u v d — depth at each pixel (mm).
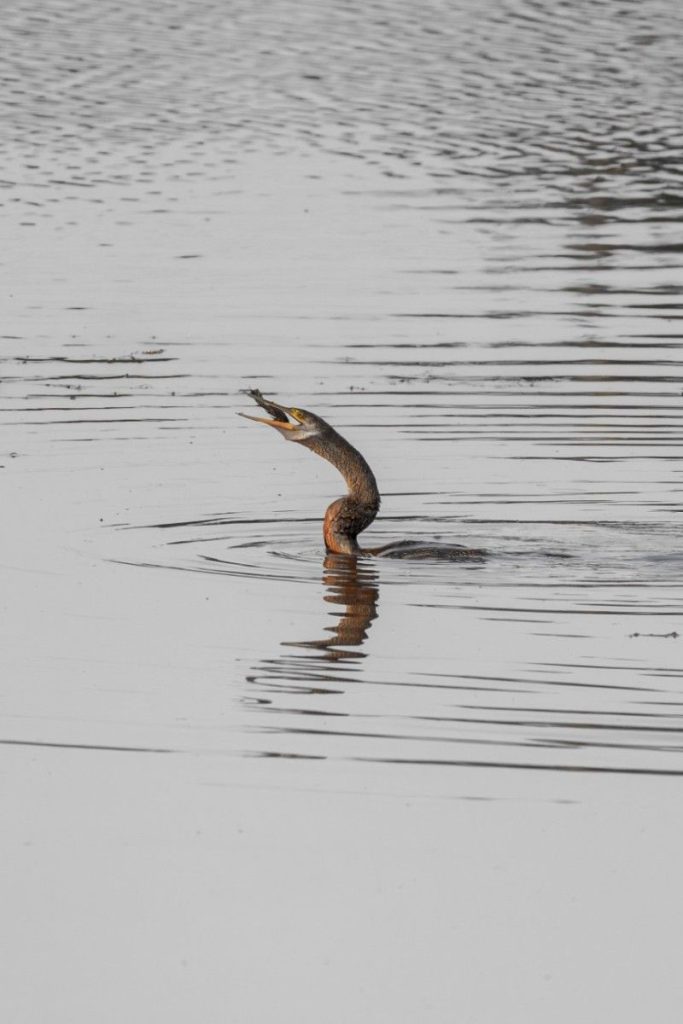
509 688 11234
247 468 17391
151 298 25562
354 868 9180
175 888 9039
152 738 10602
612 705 10914
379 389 20578
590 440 18328
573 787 9875
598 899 8969
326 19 51500
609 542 14711
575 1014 8211
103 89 42312
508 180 34562
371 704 11031
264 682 11414
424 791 9875
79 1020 8172
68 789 9984
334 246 29141
